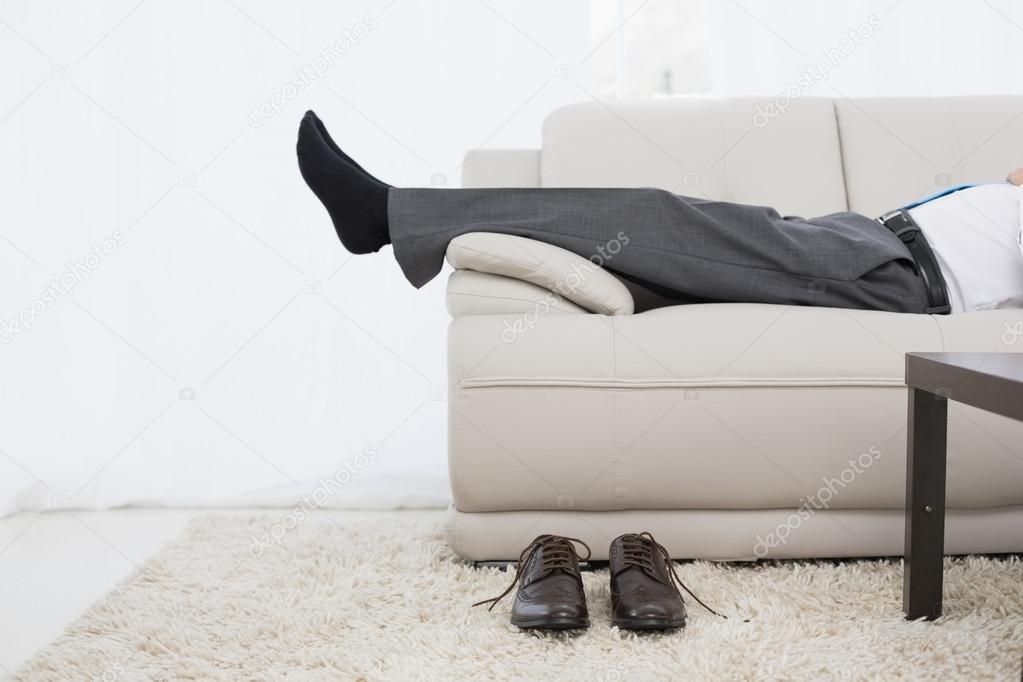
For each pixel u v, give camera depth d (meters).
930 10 2.48
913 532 1.13
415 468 2.28
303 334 2.30
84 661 1.07
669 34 2.63
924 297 1.54
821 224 1.64
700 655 1.02
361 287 2.31
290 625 1.17
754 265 1.49
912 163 2.05
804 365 1.33
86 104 2.23
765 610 1.17
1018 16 2.48
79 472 2.14
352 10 2.36
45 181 2.21
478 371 1.33
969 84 2.50
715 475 1.34
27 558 1.69
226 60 2.30
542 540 1.23
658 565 1.19
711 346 1.33
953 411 1.32
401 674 1.00
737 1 2.47
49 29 2.22
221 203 2.29
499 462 1.34
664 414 1.32
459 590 1.29
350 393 2.31
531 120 2.40
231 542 1.63
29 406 2.16
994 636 1.06
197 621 1.20
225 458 2.25
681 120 2.08
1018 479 1.33
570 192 1.50
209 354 2.27
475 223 1.48
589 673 0.99
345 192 1.51
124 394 2.22
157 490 2.15
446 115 2.39
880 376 1.33
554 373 1.33
